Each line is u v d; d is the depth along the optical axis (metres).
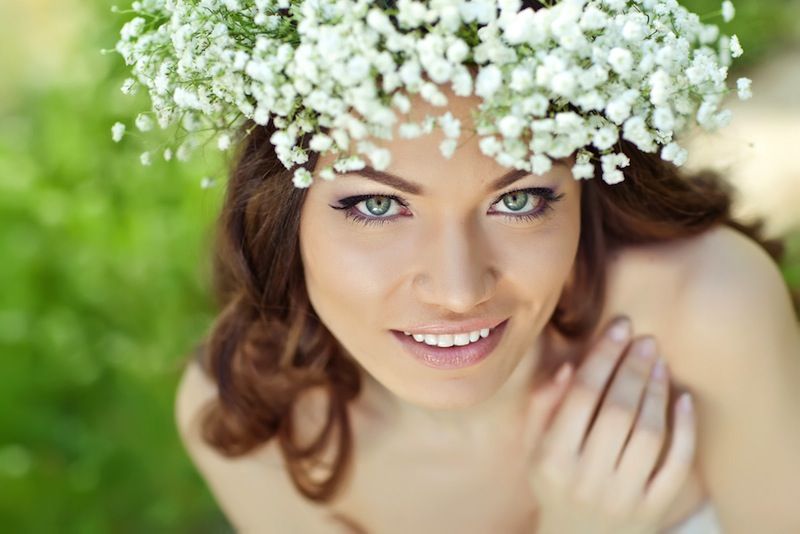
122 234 2.98
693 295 1.74
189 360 2.24
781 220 3.46
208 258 2.18
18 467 2.84
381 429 1.92
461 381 1.50
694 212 1.75
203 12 1.30
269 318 1.77
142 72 1.36
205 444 2.04
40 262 3.04
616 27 1.21
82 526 2.78
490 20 1.15
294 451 1.93
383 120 1.15
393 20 1.23
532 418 1.86
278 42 1.24
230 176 1.64
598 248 1.72
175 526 2.83
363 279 1.42
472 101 1.25
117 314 2.97
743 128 4.05
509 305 1.45
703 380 1.77
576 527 1.80
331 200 1.39
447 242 1.34
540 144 1.17
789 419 1.76
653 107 1.25
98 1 3.02
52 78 3.90
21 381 2.96
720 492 1.86
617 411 1.73
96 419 2.97
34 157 3.37
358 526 2.03
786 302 1.80
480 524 1.98
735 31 3.55
